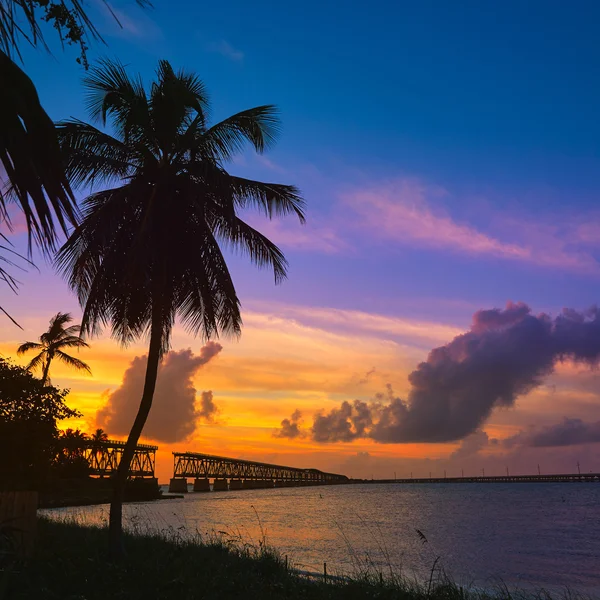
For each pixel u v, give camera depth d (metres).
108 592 9.75
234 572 12.41
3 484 20.53
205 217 16.59
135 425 15.47
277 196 17.42
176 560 13.05
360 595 11.59
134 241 14.43
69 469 87.12
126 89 15.91
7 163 3.40
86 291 16.22
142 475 137.38
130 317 17.48
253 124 17.03
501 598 14.50
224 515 76.19
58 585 9.80
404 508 107.12
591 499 146.62
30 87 3.41
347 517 78.44
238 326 16.83
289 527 58.75
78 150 15.48
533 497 165.38
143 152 16.36
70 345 42.62
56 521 24.69
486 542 47.78
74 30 3.78
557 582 28.00
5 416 20.70
